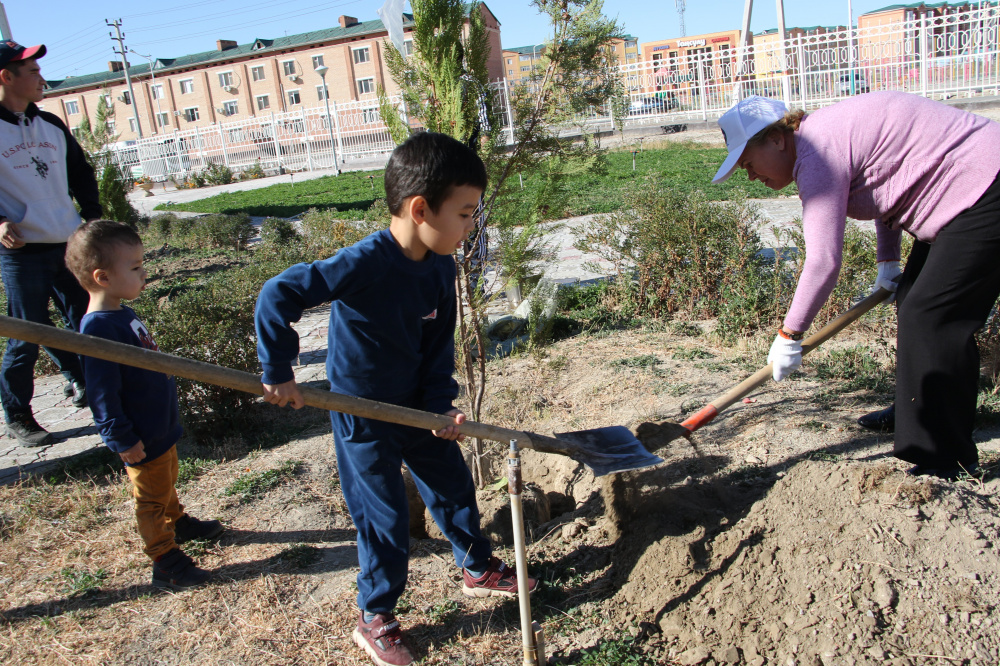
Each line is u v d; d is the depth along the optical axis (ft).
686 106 85.51
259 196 80.84
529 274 12.64
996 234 9.29
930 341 10.05
